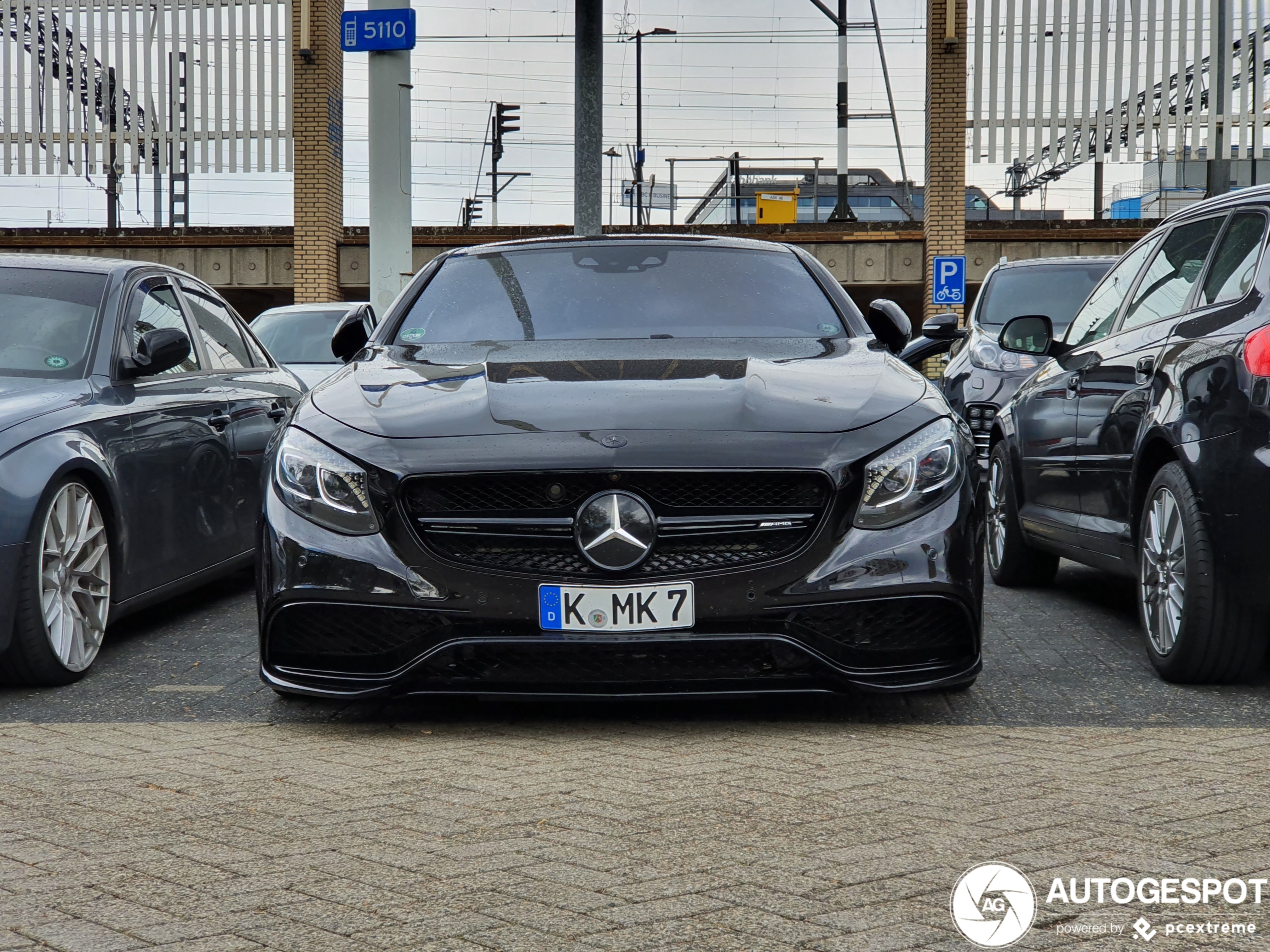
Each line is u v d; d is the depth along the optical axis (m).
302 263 21.98
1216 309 4.19
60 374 4.80
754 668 3.52
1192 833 2.64
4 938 2.17
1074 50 20.50
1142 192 36.41
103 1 21.80
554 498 3.48
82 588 4.48
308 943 2.13
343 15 11.87
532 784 3.06
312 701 4.09
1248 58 19.97
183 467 5.25
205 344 5.95
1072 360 5.51
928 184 21.28
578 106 11.24
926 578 3.50
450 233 22.92
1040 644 4.91
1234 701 3.97
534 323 4.60
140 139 21.97
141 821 2.81
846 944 2.10
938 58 20.77
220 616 5.70
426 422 3.67
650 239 5.15
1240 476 3.82
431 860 2.52
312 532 3.57
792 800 2.89
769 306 4.70
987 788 2.98
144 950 2.11
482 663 3.53
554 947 2.10
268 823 2.78
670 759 3.28
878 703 3.95
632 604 3.44
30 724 3.81
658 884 2.37
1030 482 5.94
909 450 3.61
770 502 3.50
